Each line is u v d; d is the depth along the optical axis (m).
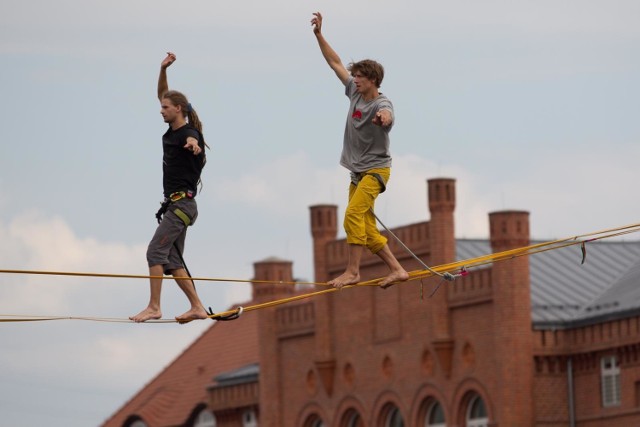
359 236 62.25
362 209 61.88
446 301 164.50
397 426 171.75
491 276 159.62
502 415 157.50
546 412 157.75
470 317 162.25
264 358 186.88
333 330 178.75
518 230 158.12
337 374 177.75
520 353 157.50
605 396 155.75
